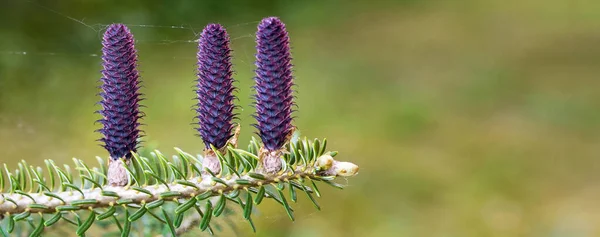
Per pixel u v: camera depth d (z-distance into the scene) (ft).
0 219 2.38
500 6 12.57
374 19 11.62
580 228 5.94
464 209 6.28
